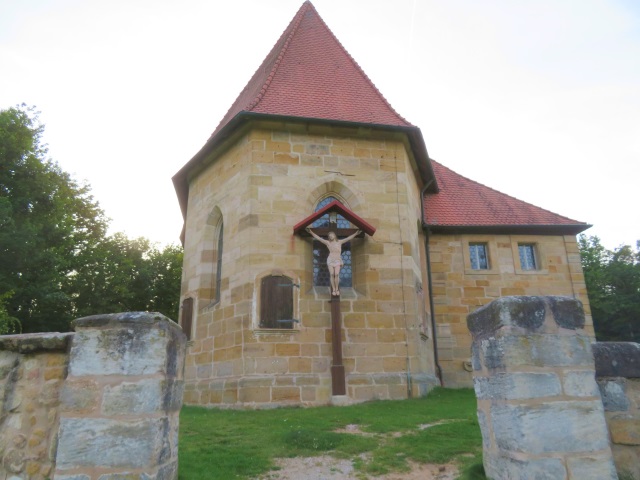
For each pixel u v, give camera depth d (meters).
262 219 12.32
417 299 13.16
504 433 4.31
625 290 39.62
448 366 16.00
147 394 4.12
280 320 11.62
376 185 13.30
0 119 22.83
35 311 24.75
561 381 4.28
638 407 4.61
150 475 3.96
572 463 4.07
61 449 3.97
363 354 11.82
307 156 13.08
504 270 17.33
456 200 18.73
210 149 14.09
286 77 14.77
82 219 30.36
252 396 10.91
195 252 14.39
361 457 6.38
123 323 4.24
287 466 6.08
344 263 12.89
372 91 15.27
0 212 19.80
